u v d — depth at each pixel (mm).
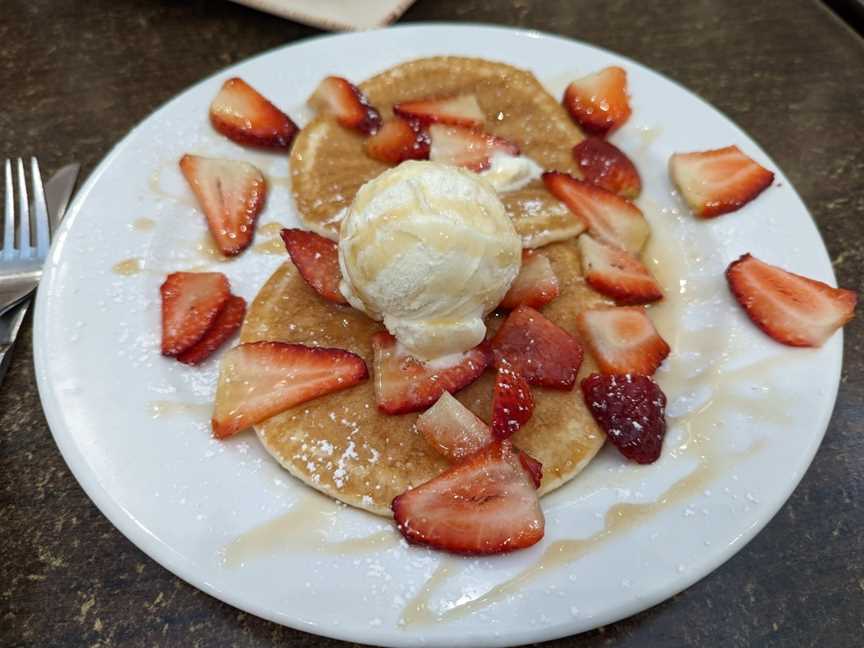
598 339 289
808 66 413
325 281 301
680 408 278
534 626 224
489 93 366
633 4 444
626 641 243
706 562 238
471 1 444
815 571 258
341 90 354
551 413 273
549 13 441
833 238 343
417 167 284
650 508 250
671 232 332
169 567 235
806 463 259
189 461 257
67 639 239
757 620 248
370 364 285
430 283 268
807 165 371
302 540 241
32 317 305
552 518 248
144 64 406
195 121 350
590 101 358
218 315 298
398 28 384
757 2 444
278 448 261
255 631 240
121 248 310
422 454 262
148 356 282
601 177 339
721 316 301
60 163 363
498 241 276
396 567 235
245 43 419
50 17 427
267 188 341
